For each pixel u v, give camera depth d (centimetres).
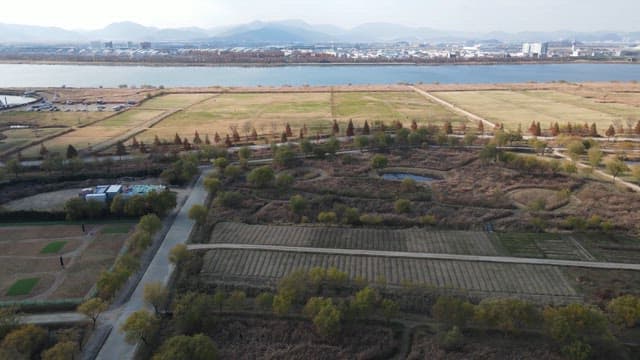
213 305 6075
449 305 5616
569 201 9662
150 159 12444
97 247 7894
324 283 6544
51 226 8688
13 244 7981
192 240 8025
